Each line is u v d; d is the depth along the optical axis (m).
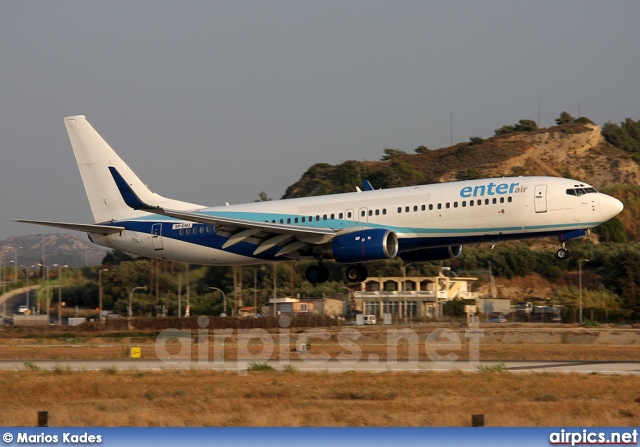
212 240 154.50
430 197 136.50
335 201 144.62
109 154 165.12
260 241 148.75
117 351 146.12
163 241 158.38
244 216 151.25
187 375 101.56
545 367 109.75
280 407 75.19
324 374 100.56
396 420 67.31
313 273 150.62
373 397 81.06
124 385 92.81
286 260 152.00
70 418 70.31
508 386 87.62
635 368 107.94
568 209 128.75
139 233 160.50
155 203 163.25
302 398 81.31
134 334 188.12
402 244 139.62
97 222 165.88
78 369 111.31
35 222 152.00
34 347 161.88
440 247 144.12
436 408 73.81
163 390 88.56
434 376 97.44
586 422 66.62
